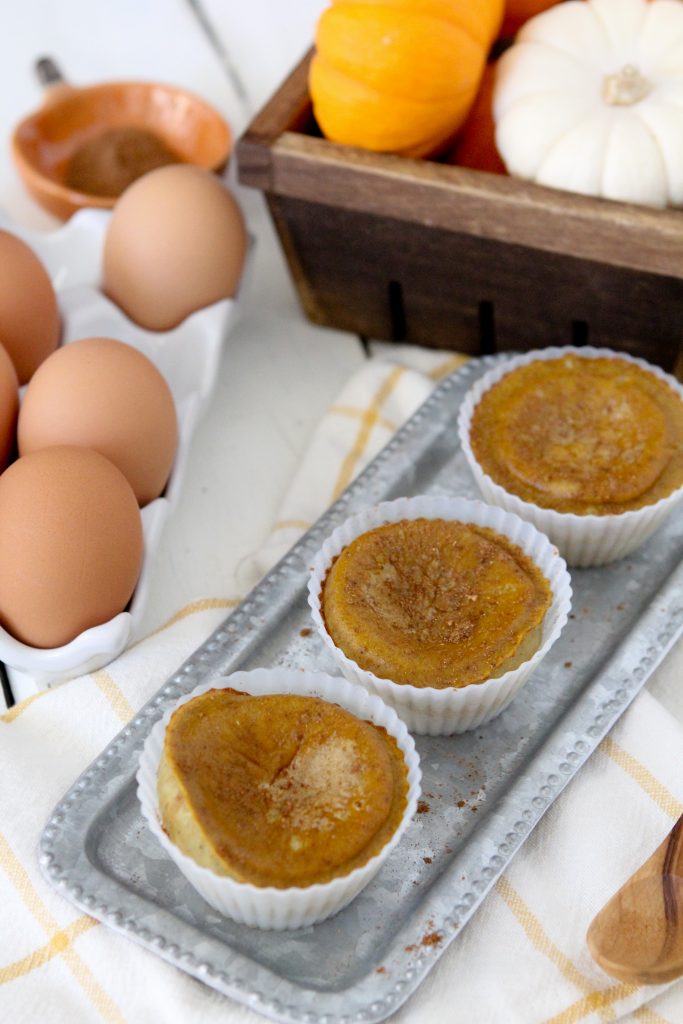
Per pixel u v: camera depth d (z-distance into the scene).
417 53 0.74
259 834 0.63
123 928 0.65
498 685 0.67
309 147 0.76
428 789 0.68
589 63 0.77
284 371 0.82
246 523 0.77
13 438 0.73
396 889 0.66
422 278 0.79
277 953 0.64
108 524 0.69
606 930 0.64
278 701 0.66
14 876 0.66
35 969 0.65
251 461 0.79
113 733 0.69
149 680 0.70
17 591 0.68
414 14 0.74
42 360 0.76
